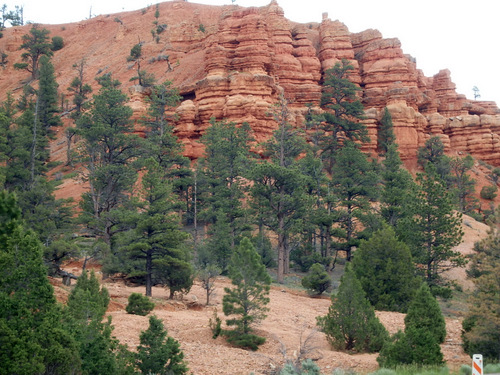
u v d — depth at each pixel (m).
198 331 25.50
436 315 25.33
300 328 28.59
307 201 51.41
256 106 76.88
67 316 17.25
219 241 50.38
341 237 55.97
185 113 78.50
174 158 65.50
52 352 14.49
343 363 21.45
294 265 60.25
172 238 37.25
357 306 24.52
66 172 78.62
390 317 31.78
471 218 71.31
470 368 17.89
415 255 43.81
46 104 82.31
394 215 53.66
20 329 14.34
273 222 55.41
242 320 25.08
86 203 55.56
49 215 45.50
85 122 64.31
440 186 44.19
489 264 21.95
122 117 65.50
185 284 35.97
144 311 28.45
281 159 62.03
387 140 87.44
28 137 62.56
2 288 14.84
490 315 20.38
